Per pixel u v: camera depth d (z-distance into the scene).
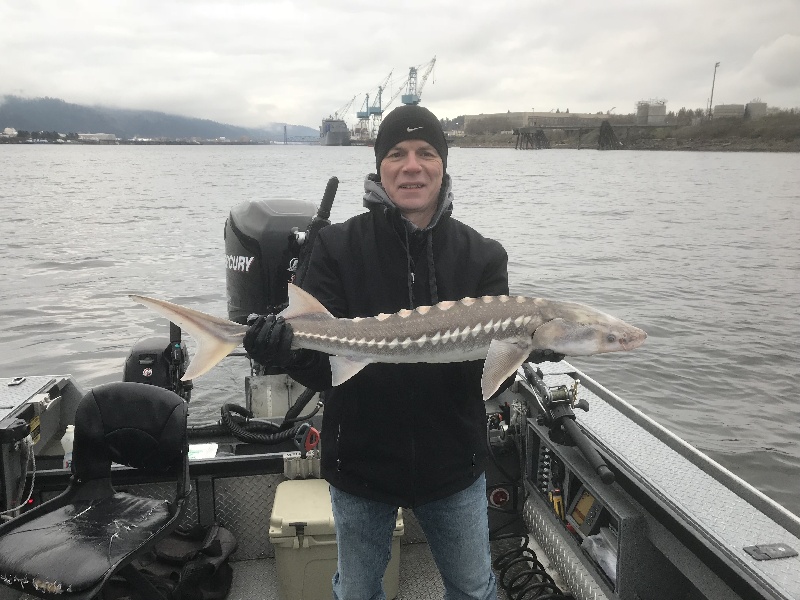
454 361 2.79
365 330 2.78
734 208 41.38
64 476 4.21
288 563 3.94
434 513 2.89
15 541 3.36
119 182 66.38
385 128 2.85
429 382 2.81
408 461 2.77
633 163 118.62
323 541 3.92
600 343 2.78
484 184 65.25
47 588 3.08
